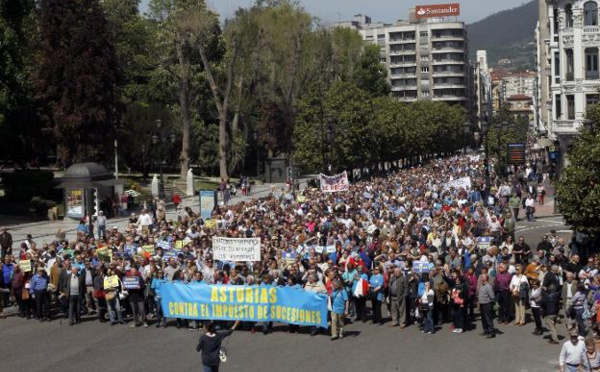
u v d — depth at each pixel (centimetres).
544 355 2145
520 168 9212
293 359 2161
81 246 2983
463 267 2745
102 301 2667
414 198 5044
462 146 17712
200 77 9419
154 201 5400
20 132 6706
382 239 3234
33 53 6906
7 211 6159
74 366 2139
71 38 6719
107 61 6825
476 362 2084
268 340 2397
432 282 2481
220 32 10231
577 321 2281
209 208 5075
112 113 7000
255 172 11188
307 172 11081
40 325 2653
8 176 6544
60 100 6725
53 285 2719
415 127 12206
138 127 8694
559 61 7294
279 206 4709
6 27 6094
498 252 2834
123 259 2733
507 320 2559
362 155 8250
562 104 7269
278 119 10156
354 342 2342
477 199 5728
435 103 16262
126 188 7281
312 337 2423
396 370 2023
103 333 2516
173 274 2639
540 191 6556
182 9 8431
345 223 3747
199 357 2202
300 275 2647
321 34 10769
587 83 7094
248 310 2475
